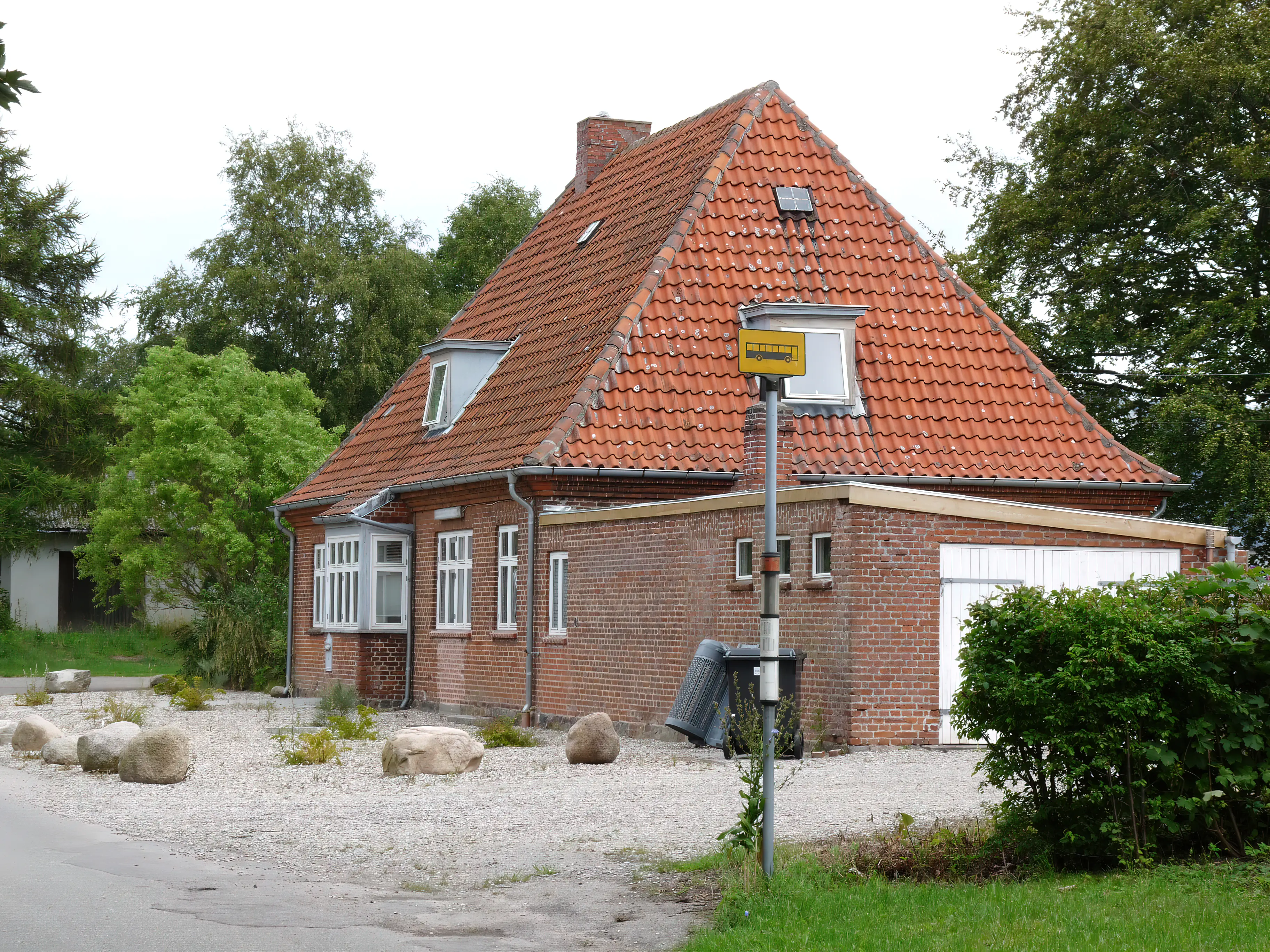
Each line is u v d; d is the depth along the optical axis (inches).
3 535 1840.6
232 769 676.1
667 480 857.5
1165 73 1193.4
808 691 669.3
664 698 756.0
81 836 482.6
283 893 386.9
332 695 989.8
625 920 350.6
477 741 668.7
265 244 2122.3
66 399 1932.8
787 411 839.1
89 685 1294.3
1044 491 883.4
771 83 1053.8
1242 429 1127.0
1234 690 369.4
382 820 502.3
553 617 869.2
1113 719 366.6
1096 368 1321.4
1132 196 1254.9
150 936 334.0
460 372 1063.0
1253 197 1212.5
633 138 1277.1
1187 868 362.0
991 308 1326.3
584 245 1121.4
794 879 358.3
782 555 695.1
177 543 1701.5
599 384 871.7
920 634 651.5
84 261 1983.3
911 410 893.2
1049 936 297.0
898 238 977.5
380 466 1131.9
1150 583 393.1
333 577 1138.0
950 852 397.1
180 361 1722.4
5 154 1941.4
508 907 369.1
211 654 1344.7
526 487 867.4
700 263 934.4
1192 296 1235.9
